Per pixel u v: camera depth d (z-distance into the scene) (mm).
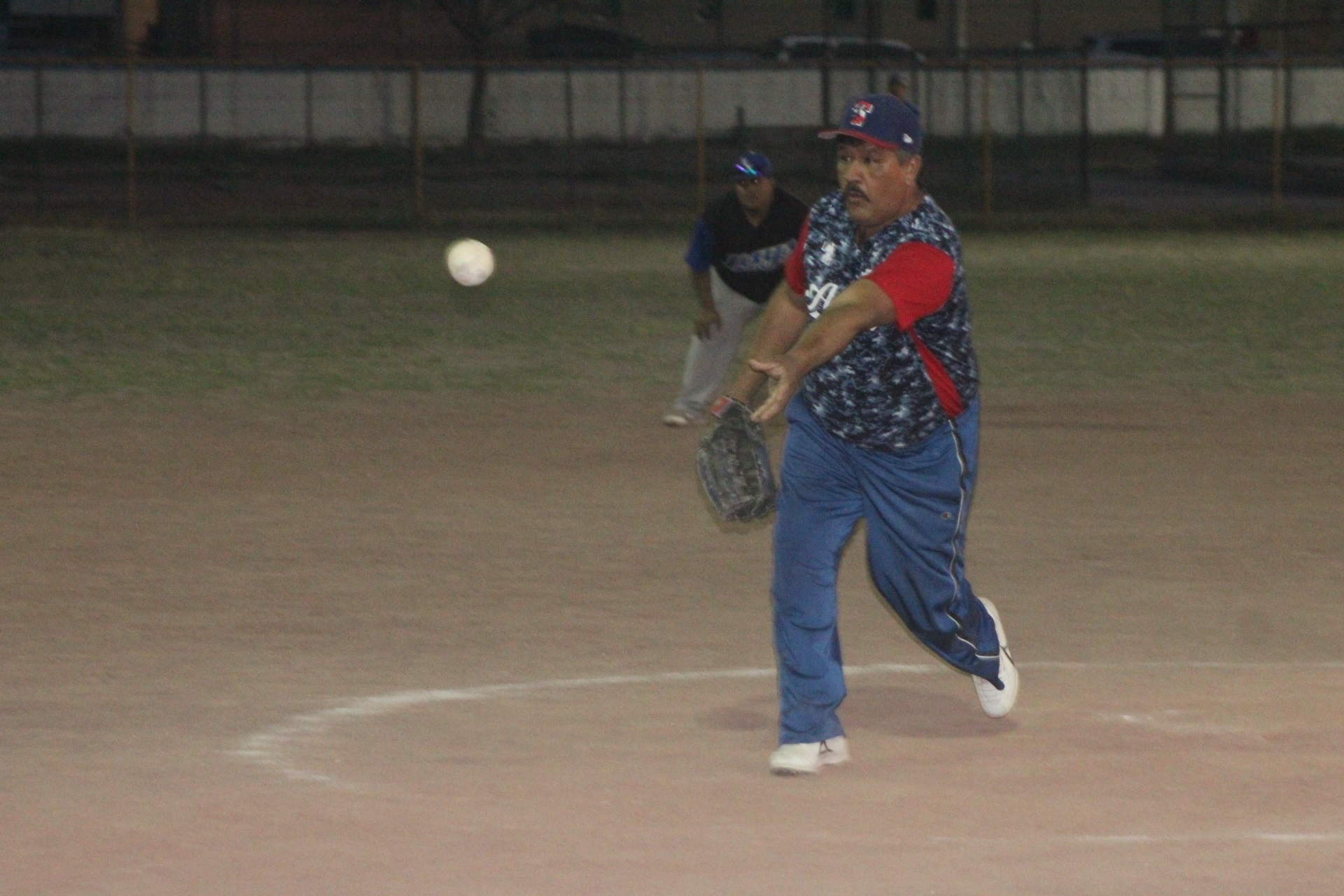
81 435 29281
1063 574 20422
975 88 87688
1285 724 14633
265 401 32938
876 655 16984
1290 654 17047
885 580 13672
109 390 34000
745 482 13070
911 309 12539
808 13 116688
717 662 16656
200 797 12789
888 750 14008
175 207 74875
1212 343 41188
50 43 109375
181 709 15047
